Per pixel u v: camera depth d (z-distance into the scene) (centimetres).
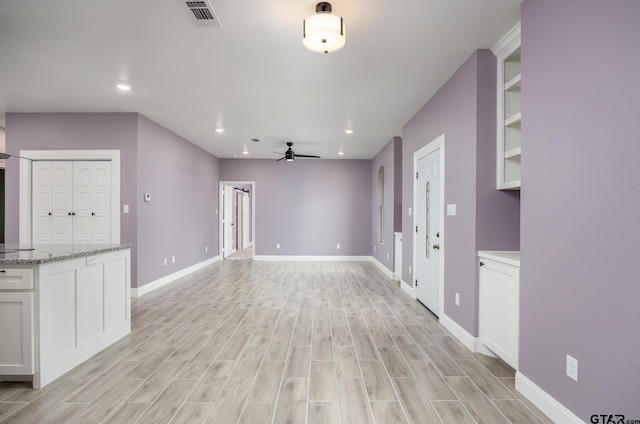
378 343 304
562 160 185
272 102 427
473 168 294
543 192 201
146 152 493
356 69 333
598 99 161
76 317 257
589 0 167
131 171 468
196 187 698
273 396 214
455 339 315
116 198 466
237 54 304
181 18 248
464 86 314
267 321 366
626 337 145
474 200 290
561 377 184
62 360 243
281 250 857
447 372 248
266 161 855
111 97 410
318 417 191
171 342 305
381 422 187
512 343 240
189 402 207
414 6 232
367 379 237
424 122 432
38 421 187
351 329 341
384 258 682
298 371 248
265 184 855
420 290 443
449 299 340
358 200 855
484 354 281
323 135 605
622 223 147
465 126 311
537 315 205
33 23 254
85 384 229
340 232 857
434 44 284
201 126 545
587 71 168
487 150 290
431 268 402
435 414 194
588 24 167
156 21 251
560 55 188
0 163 551
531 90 214
